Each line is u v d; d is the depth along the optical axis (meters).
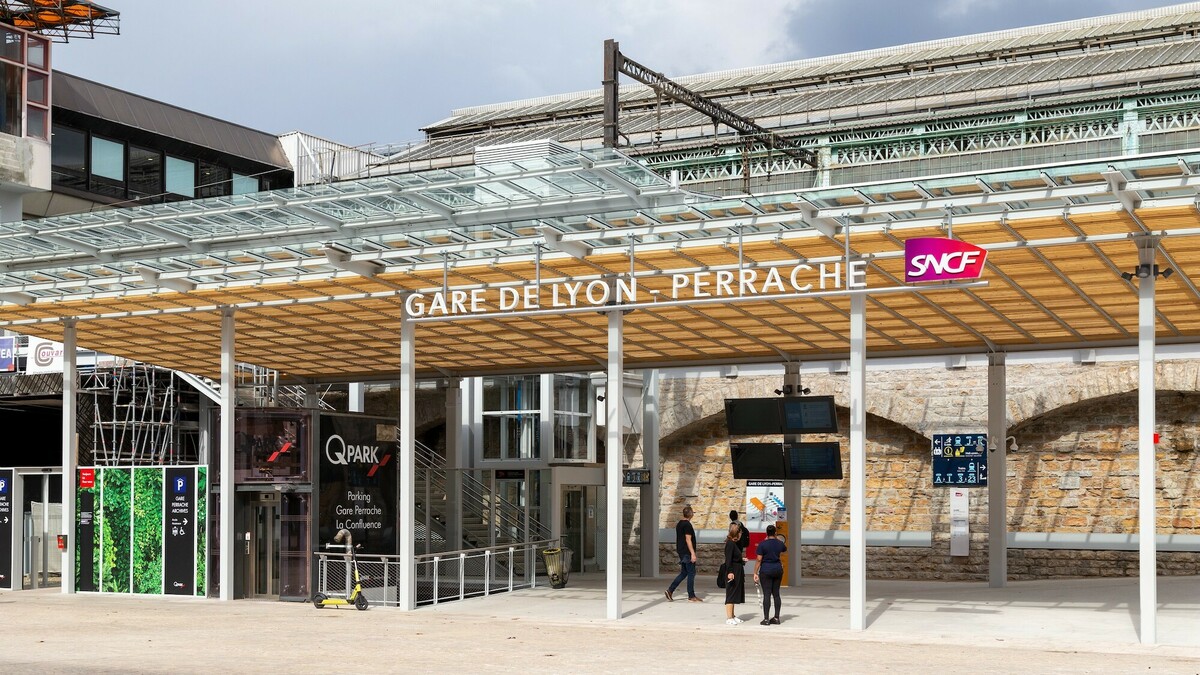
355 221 21.78
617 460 20.94
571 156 20.39
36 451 40.75
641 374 34.94
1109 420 30.03
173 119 47.72
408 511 22.84
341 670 14.55
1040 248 18.12
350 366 31.28
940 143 35.88
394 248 20.83
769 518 27.05
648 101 43.38
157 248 23.48
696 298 19.23
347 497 24.89
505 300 20.75
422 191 20.83
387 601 24.02
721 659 15.70
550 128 44.53
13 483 27.42
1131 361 29.23
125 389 34.91
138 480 25.89
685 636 18.64
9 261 24.02
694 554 23.73
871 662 15.41
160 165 47.19
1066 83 34.69
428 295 22.77
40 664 15.26
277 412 24.59
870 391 31.89
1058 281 20.14
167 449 34.59
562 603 23.48
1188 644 17.45
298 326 25.86
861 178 36.69
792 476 23.47
